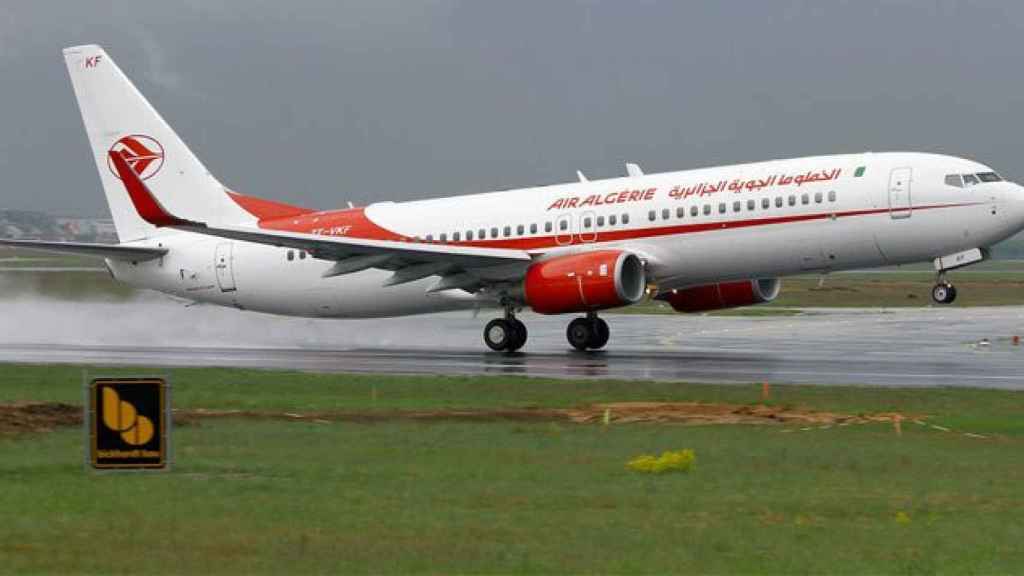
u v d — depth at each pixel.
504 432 48.62
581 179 94.25
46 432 48.19
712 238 85.25
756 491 35.69
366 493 34.94
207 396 61.81
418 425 51.03
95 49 103.06
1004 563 27.39
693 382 67.12
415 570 26.72
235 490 35.12
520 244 90.81
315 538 29.39
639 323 133.88
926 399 58.81
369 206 98.62
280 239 87.81
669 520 31.56
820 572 26.61
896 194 81.44
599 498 34.41
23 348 97.00
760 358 84.12
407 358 86.06
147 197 85.19
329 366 79.81
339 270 90.56
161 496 34.09
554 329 124.88
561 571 26.64
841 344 98.38
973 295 198.12
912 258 83.00
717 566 27.06
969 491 35.84
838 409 55.91
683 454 39.75
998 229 80.00
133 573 26.47
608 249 87.69
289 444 44.97
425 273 89.81
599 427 50.47
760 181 84.75
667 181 87.88
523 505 33.38
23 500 33.41
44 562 27.28
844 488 36.28
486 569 26.75
